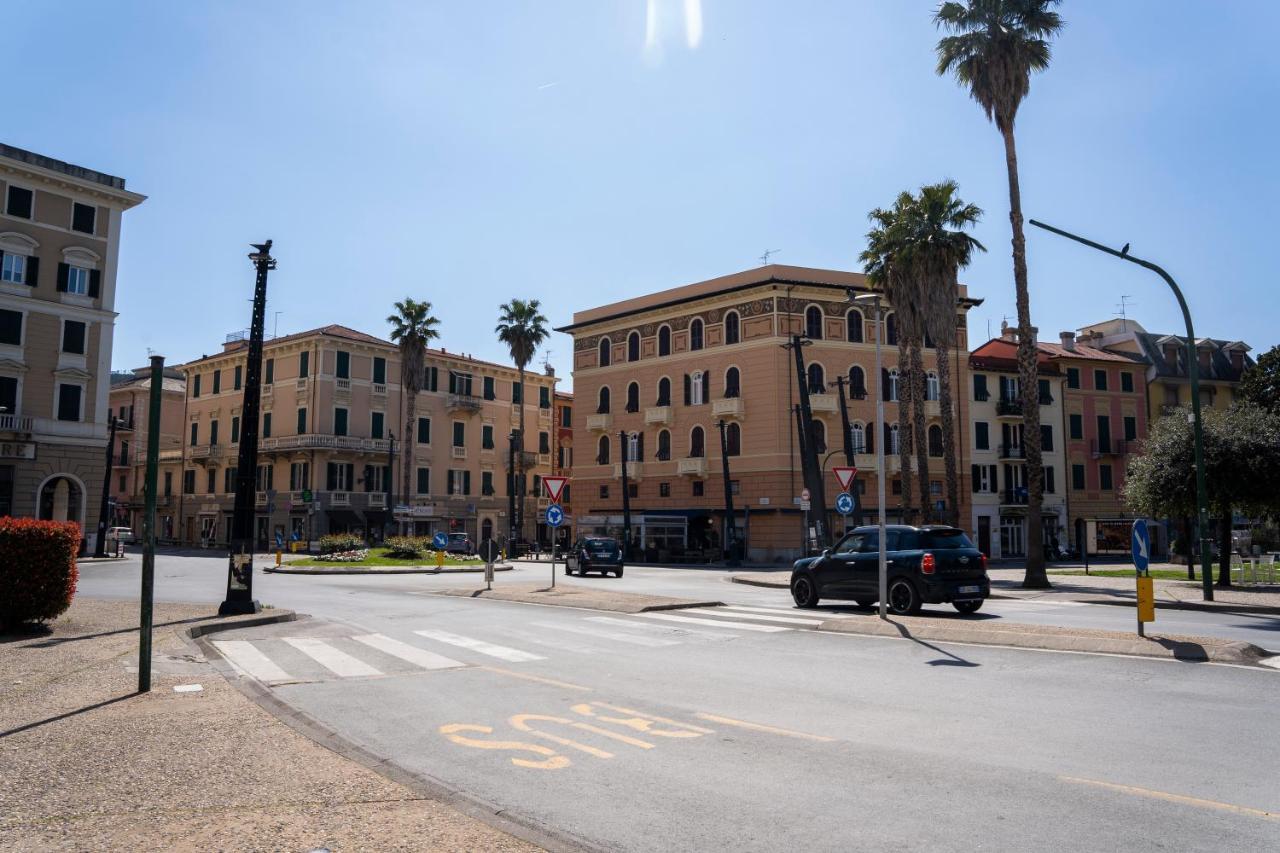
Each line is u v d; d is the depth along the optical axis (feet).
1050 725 24.76
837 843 15.56
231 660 37.40
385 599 70.85
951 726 24.73
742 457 163.43
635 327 185.26
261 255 57.52
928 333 117.08
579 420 194.39
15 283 135.44
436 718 25.82
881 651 39.68
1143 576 39.78
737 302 166.81
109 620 48.93
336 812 16.51
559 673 34.01
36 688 28.99
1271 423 84.79
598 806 17.70
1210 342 202.90
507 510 228.63
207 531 217.56
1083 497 188.75
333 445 191.42
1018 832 16.06
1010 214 94.22
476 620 53.57
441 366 217.36
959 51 97.35
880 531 50.19
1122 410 193.67
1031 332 91.56
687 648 41.01
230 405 215.72
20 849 14.43
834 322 164.35
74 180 141.79
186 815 16.22
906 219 116.16
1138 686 30.53
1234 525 177.88
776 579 100.68
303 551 164.14
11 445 132.67
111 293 146.61
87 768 19.38
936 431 169.17
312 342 194.39
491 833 15.51
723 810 17.43
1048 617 55.98
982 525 177.88
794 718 25.85
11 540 42.24
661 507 176.45
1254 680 31.45
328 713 26.48
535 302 199.93
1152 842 15.49
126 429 241.14
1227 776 19.56
